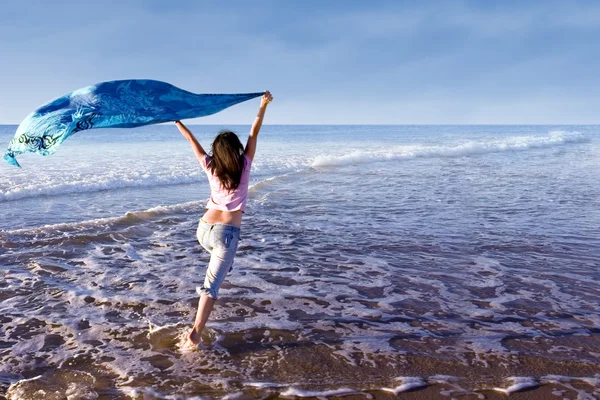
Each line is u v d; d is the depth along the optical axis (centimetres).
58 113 354
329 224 848
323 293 495
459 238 740
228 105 382
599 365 343
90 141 4066
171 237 743
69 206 1022
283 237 747
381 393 305
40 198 1113
